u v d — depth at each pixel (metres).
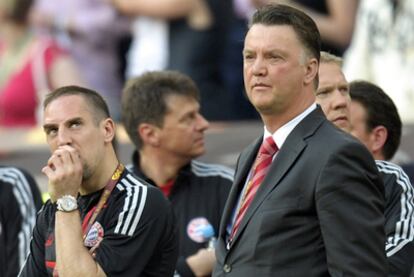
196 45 31.75
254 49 16.36
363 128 19.72
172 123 21.55
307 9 31.78
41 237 18.02
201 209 21.33
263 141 16.91
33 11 32.12
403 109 29.39
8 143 27.67
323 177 15.85
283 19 16.36
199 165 21.91
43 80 31.52
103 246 17.36
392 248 17.91
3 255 21.56
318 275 15.85
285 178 16.17
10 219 21.64
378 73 29.89
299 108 16.48
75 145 17.53
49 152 26.73
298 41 16.31
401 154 23.86
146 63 32.66
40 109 31.38
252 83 16.39
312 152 16.11
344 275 15.64
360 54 30.05
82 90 17.89
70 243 17.03
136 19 33.25
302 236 15.93
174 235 18.00
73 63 32.09
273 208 16.06
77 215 17.23
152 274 17.80
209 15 31.84
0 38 31.59
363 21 30.08
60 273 17.02
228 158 24.97
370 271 15.70
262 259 16.03
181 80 21.70
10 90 31.16
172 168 21.62
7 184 21.75
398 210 18.39
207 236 21.14
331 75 18.55
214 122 31.52
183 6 31.81
